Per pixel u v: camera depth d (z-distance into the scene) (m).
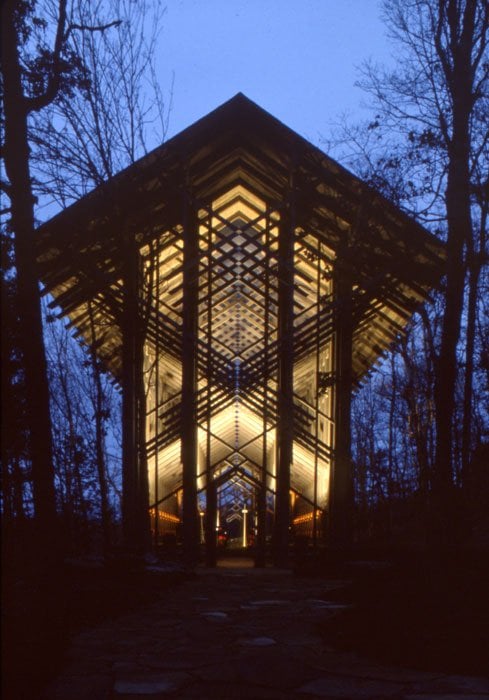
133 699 6.84
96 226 22.39
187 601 14.02
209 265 24.69
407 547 21.14
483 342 20.39
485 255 19.58
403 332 26.44
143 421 23.34
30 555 13.23
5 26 14.27
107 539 20.20
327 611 12.52
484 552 13.70
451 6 18.42
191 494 24.67
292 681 7.57
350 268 24.88
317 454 25.42
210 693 7.07
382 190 21.02
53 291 24.61
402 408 28.45
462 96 18.34
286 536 24.73
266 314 25.14
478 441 21.42
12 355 13.46
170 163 23.97
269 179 25.59
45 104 15.34
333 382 24.72
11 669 7.29
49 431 13.61
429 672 7.98
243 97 23.58
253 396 25.17
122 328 24.25
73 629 10.36
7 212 14.02
